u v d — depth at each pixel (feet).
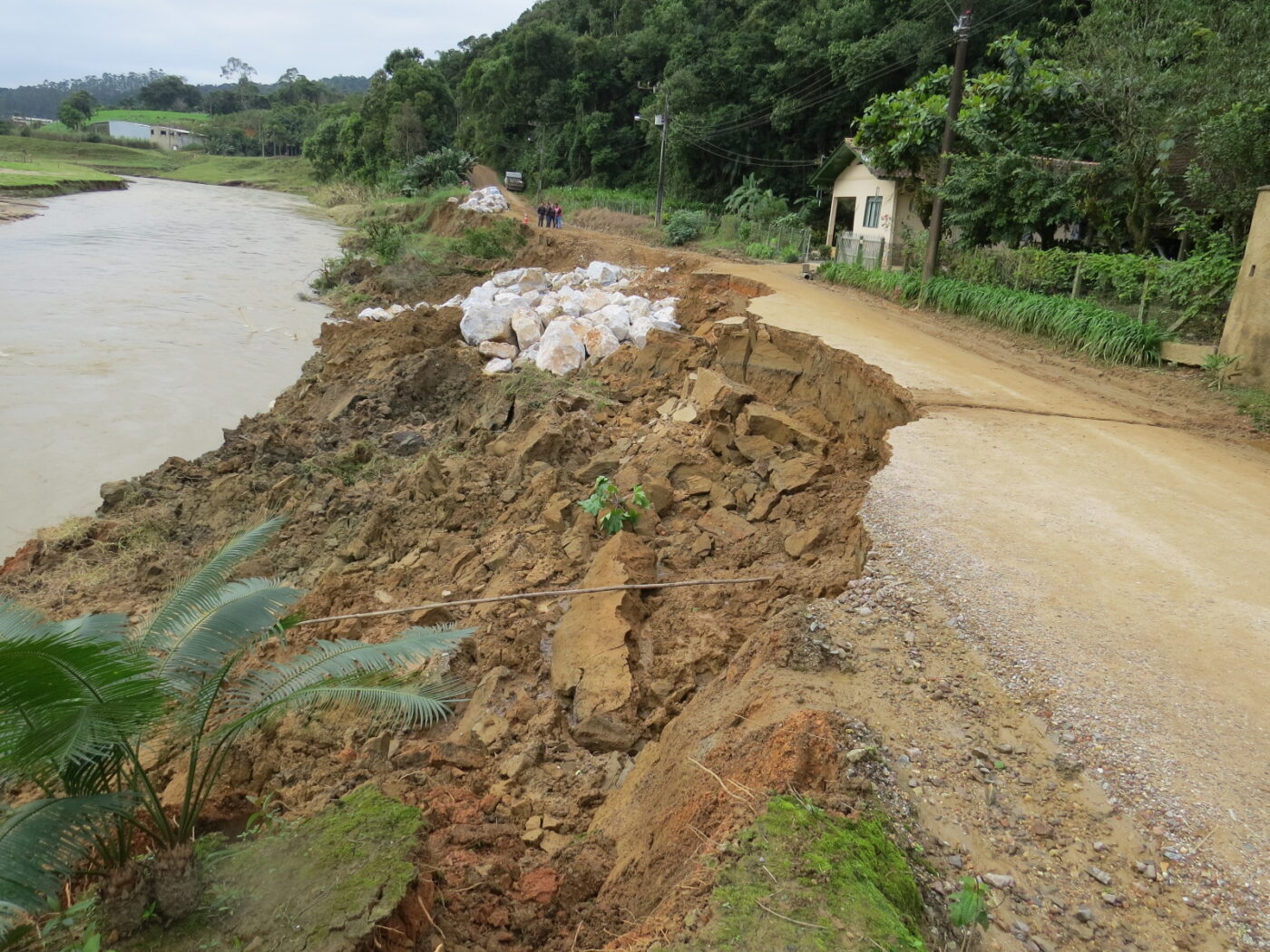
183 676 15.48
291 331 87.10
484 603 28.40
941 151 73.15
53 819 12.57
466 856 15.67
